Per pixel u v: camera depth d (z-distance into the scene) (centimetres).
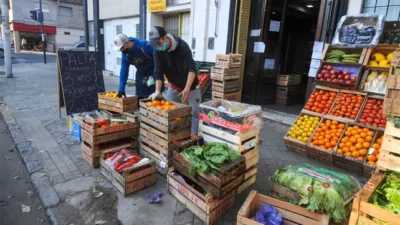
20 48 3181
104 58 1224
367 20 410
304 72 908
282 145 441
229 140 271
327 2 496
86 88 506
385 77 380
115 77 1123
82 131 343
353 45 407
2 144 424
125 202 268
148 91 429
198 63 746
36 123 503
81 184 297
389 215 160
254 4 642
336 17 491
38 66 1563
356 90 402
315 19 870
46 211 259
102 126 335
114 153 324
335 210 212
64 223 239
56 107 623
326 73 420
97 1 1151
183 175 275
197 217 248
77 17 3378
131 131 356
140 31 941
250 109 283
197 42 739
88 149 337
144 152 343
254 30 652
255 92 680
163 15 902
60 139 426
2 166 352
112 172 292
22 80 1009
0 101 667
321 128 392
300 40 879
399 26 392
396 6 432
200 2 709
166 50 325
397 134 179
